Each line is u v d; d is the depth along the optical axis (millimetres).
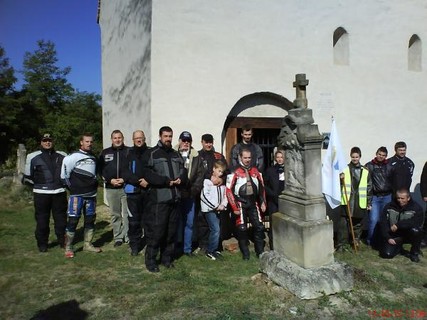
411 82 8141
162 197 5062
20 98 30109
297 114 4715
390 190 6551
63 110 34031
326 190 6094
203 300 4309
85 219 5988
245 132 6211
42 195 6039
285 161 5059
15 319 3967
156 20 6270
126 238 6578
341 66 7574
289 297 4320
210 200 5684
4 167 23219
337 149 6070
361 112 7750
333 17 7473
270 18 6988
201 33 6535
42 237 6062
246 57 6844
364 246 6559
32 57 35500
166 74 6359
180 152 5816
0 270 5273
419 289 4707
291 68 7176
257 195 5867
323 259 4547
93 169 5926
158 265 5434
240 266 5402
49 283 4844
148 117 6434
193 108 6531
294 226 4602
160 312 4047
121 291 4555
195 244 6527
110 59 9734
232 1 6711
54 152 6242
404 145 6613
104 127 10727
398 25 8008
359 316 3953
